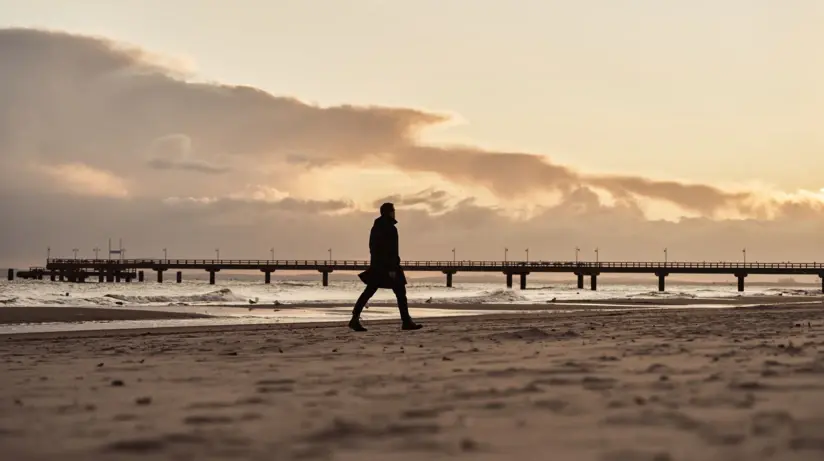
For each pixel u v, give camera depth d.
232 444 3.51
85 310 27.56
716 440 3.43
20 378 6.25
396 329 14.44
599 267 107.31
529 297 51.94
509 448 3.35
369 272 14.07
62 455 3.30
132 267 115.38
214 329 15.90
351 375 6.14
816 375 5.62
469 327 14.41
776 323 13.73
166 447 3.45
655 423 3.87
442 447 3.39
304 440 3.58
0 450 3.41
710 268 106.50
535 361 6.95
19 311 25.80
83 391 5.41
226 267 112.75
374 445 3.45
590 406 4.41
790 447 3.26
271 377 6.10
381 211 14.25
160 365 7.30
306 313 27.98
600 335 10.68
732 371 5.91
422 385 5.45
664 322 14.80
